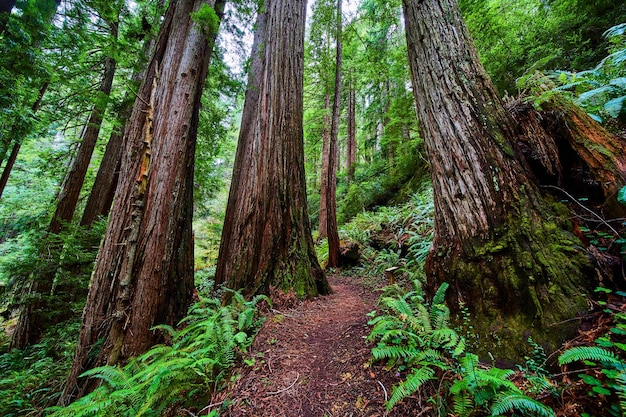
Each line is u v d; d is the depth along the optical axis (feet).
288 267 15.93
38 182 40.70
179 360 8.35
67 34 20.30
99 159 39.83
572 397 5.24
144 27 25.36
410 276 14.78
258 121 17.71
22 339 22.94
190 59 16.10
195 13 15.39
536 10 22.43
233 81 22.67
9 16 15.40
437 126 10.21
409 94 32.99
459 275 8.63
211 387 8.73
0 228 33.71
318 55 34.19
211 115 28.35
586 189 8.44
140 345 12.44
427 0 11.37
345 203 46.03
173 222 14.51
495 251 8.05
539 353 6.46
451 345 6.73
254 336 11.17
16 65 16.94
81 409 7.34
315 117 44.86
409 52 12.14
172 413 8.08
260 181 16.57
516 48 20.63
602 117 10.56
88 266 25.64
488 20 21.43
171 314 14.08
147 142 14.66
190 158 16.43
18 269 22.43
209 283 25.94
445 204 9.61
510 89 20.79
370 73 33.73
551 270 7.18
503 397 4.96
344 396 7.50
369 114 52.39
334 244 26.89
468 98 9.66
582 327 6.30
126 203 14.11
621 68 11.33
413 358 7.29
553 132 9.15
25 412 13.91
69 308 24.08
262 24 28.66
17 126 17.01
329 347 10.21
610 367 5.22
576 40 17.03
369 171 51.16
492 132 9.13
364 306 14.52
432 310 8.30
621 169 7.68
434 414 5.91
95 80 32.04
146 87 15.96
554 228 7.79
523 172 8.70
